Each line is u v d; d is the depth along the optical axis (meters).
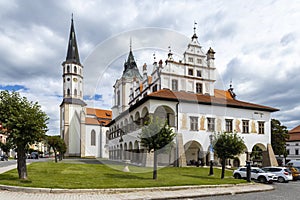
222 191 12.15
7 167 20.70
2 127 12.32
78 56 49.97
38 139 12.41
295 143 55.47
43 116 12.49
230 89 41.72
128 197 9.62
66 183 11.49
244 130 31.52
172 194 10.67
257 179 19.12
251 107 32.00
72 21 52.12
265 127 33.00
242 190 12.98
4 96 12.29
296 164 27.19
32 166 20.45
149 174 16.25
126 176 14.87
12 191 9.98
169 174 17.94
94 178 13.70
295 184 18.53
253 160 39.88
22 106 12.36
